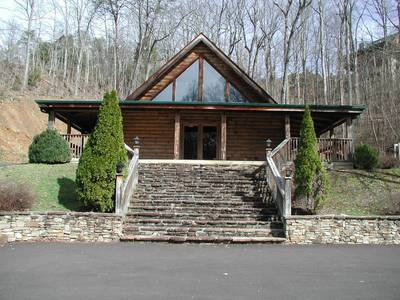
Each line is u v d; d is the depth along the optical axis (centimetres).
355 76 3161
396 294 526
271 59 3938
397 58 2677
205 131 2117
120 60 4738
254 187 1327
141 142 2073
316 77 3909
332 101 3738
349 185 1409
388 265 724
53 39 5147
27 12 3978
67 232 1028
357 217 1041
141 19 3412
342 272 659
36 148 1567
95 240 1020
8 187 1117
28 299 496
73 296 509
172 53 4075
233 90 2081
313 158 1144
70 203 1196
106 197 1106
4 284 570
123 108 1812
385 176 1467
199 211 1158
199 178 1401
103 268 682
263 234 1045
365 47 3216
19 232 1022
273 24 3631
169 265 710
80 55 4622
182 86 2083
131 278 609
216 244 976
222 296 512
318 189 1129
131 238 1002
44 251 860
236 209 1152
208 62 2102
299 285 570
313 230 1030
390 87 2850
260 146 2083
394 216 1048
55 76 4928
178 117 1811
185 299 498
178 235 1035
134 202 1205
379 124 2992
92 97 4884
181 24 3884
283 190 1098
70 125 2078
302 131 1181
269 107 1784
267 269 680
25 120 3117
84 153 1134
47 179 1372
